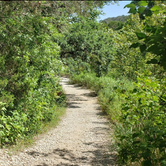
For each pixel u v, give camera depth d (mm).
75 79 26047
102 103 11719
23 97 6230
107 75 17516
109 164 4703
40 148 5645
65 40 13945
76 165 4703
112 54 16266
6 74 6203
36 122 6691
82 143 6203
